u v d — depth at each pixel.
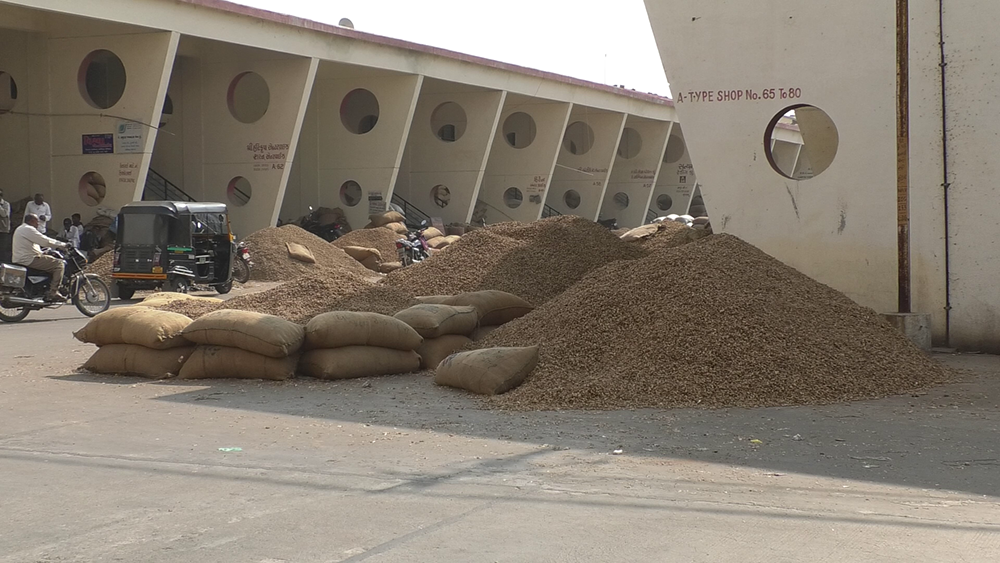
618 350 9.11
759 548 4.57
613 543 4.65
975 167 11.40
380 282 15.37
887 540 4.70
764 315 9.23
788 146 60.66
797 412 7.96
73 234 25.19
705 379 8.51
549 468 6.20
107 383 9.82
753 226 12.92
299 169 37.38
